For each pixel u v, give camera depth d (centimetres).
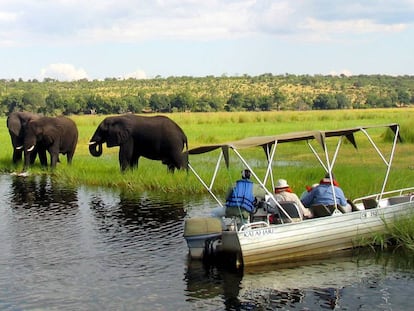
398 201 1487
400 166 2434
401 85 18150
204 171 2297
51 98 11206
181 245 1410
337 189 1353
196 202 1911
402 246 1341
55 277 1192
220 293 1091
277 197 1315
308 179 2036
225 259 1262
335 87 17188
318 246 1273
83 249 1387
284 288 1108
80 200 1997
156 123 2467
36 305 1045
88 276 1197
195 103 11425
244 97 12138
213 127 5334
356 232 1308
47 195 2106
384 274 1173
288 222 1293
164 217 1705
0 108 11219
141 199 1984
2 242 1456
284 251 1237
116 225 1617
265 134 4375
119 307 1032
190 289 1113
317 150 3138
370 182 1864
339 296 1066
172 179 2167
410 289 1093
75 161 2934
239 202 1274
